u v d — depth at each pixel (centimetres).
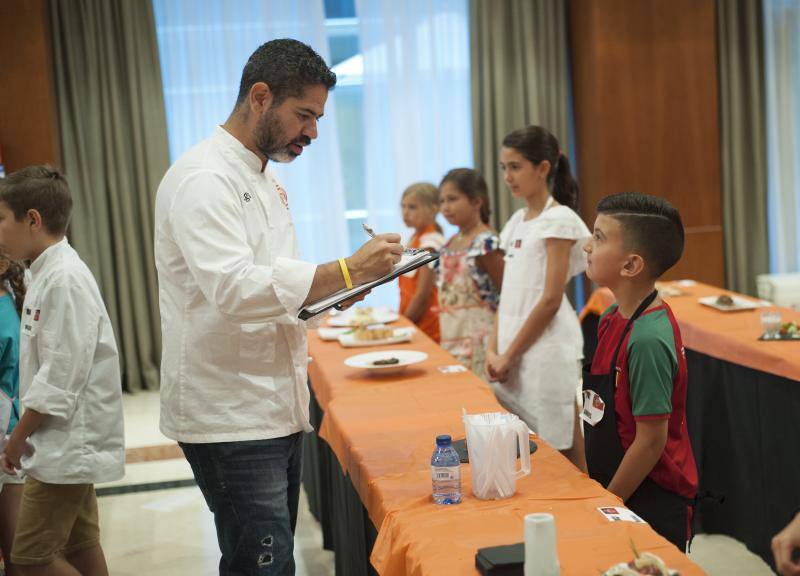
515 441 171
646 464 179
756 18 652
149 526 375
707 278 640
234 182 179
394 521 162
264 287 164
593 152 632
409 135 644
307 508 390
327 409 256
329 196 645
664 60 618
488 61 638
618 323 191
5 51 568
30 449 227
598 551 141
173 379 183
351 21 641
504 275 300
